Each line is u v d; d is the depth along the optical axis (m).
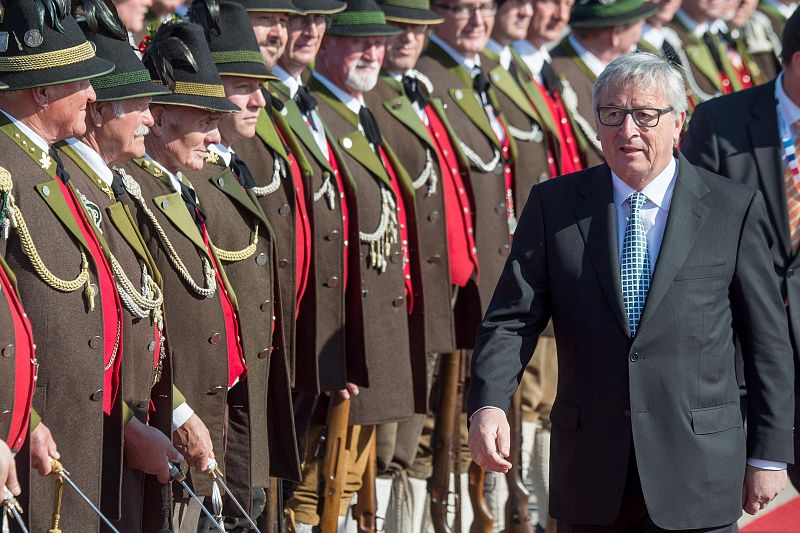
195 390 16.05
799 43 19.14
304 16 19.72
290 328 18.59
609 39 26.69
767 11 34.09
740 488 14.87
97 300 13.46
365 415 20.52
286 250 18.59
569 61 26.88
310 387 19.39
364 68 20.94
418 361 21.56
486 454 14.49
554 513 15.16
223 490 16.97
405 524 22.97
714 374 14.72
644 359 14.56
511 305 15.10
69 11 13.37
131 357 14.44
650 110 14.60
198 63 15.96
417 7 22.66
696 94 30.23
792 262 19.20
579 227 14.98
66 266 13.22
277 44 19.22
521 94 25.12
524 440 25.20
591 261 14.84
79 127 13.49
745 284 14.91
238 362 16.81
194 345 15.96
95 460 13.45
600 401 14.70
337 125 20.83
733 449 14.76
